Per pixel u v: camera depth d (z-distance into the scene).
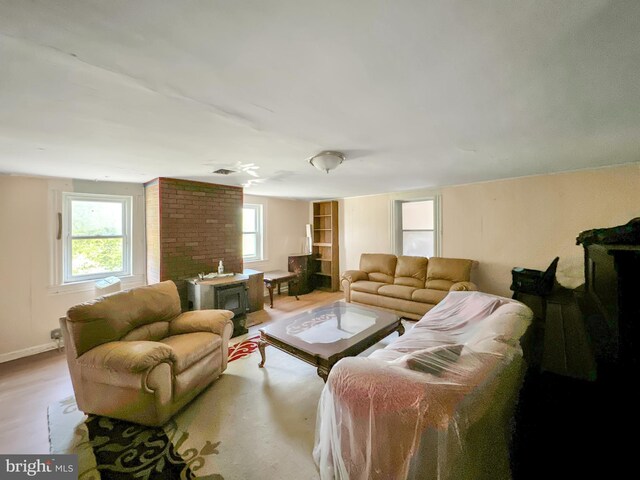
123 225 3.73
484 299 2.47
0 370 2.61
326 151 2.24
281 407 2.01
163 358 1.80
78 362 1.87
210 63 1.02
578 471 1.24
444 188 4.35
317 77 1.14
